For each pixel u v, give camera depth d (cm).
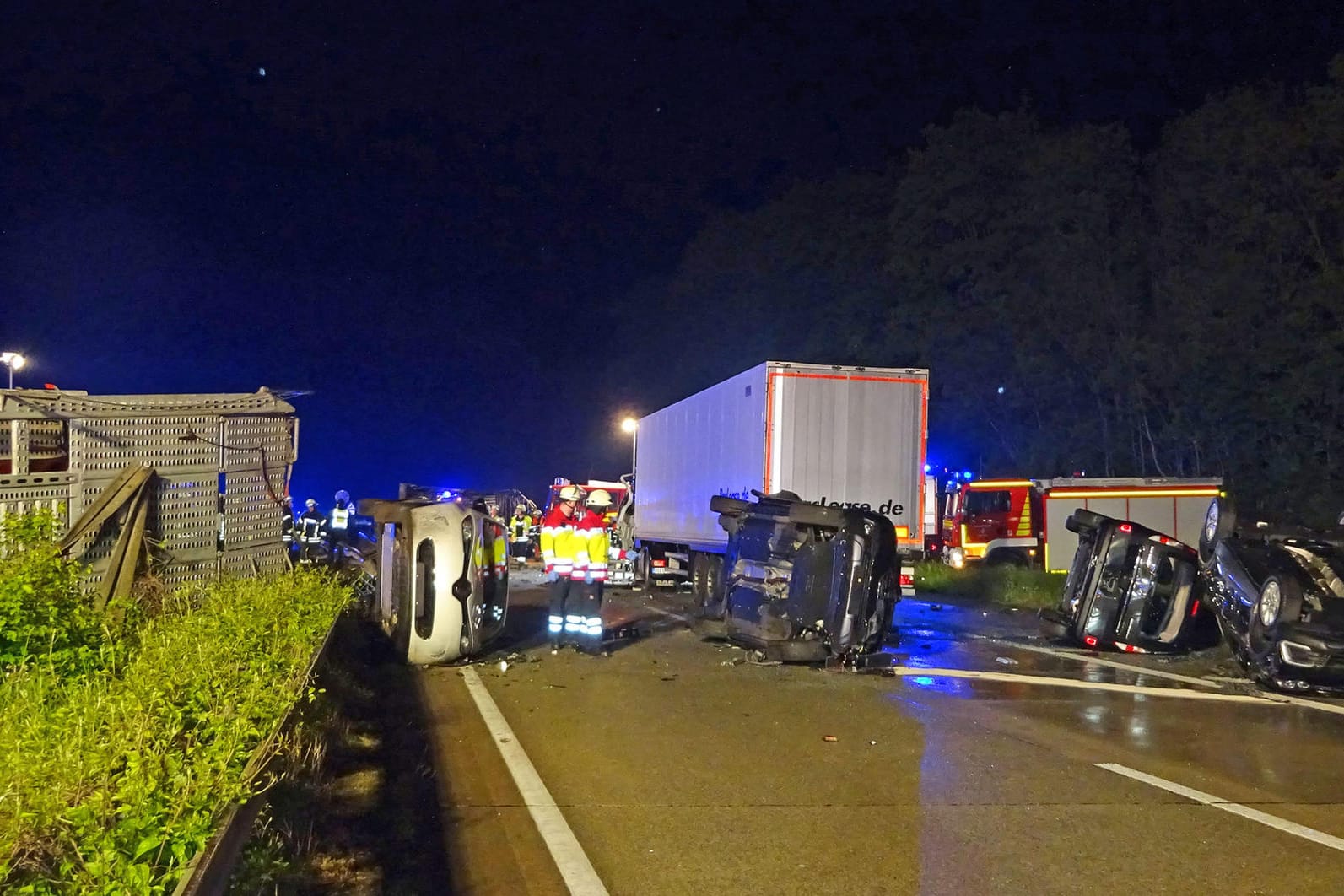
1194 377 2850
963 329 3509
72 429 900
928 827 618
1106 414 3316
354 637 1172
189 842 397
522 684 1048
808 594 1177
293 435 1209
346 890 512
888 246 3831
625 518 2511
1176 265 2969
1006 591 2119
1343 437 2655
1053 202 3194
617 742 812
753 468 1730
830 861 561
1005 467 3797
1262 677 1108
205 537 1042
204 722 554
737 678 1092
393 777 712
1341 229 2634
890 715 927
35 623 690
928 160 3547
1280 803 674
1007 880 536
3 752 447
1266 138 2625
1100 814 645
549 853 571
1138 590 1318
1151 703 1014
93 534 899
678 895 515
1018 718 927
